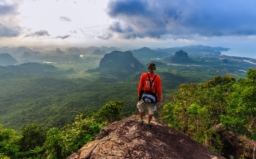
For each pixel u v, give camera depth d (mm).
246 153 8898
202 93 18359
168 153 4469
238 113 8219
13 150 13711
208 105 14031
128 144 4629
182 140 5215
